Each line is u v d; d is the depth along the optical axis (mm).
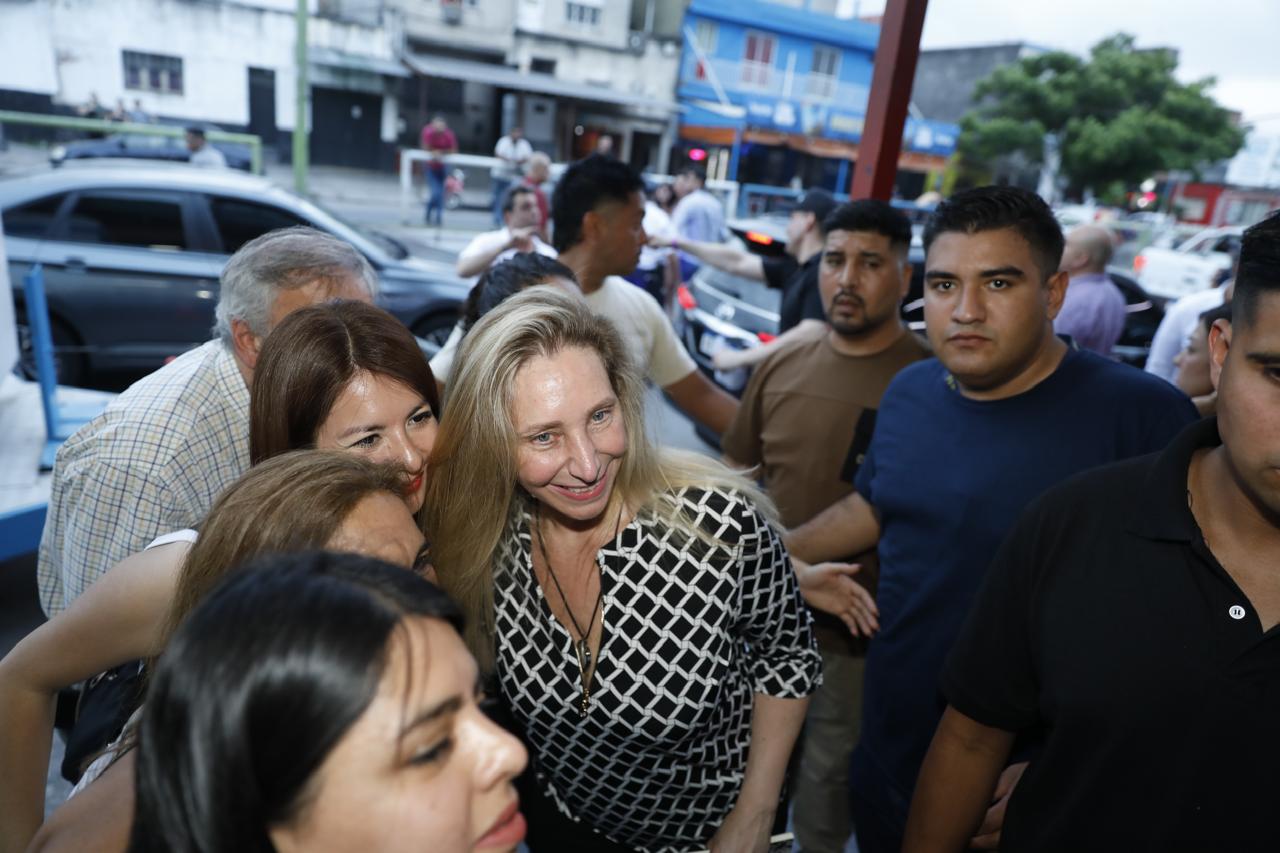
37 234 4457
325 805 499
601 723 1191
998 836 1248
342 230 5176
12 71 17156
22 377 4004
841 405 1977
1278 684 852
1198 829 898
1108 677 937
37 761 985
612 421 1117
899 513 1605
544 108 23062
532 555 1266
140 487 1362
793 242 4086
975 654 1123
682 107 24094
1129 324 6535
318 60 20047
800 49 26359
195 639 508
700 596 1176
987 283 1390
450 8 21375
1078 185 26250
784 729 1339
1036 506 1073
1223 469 905
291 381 1095
